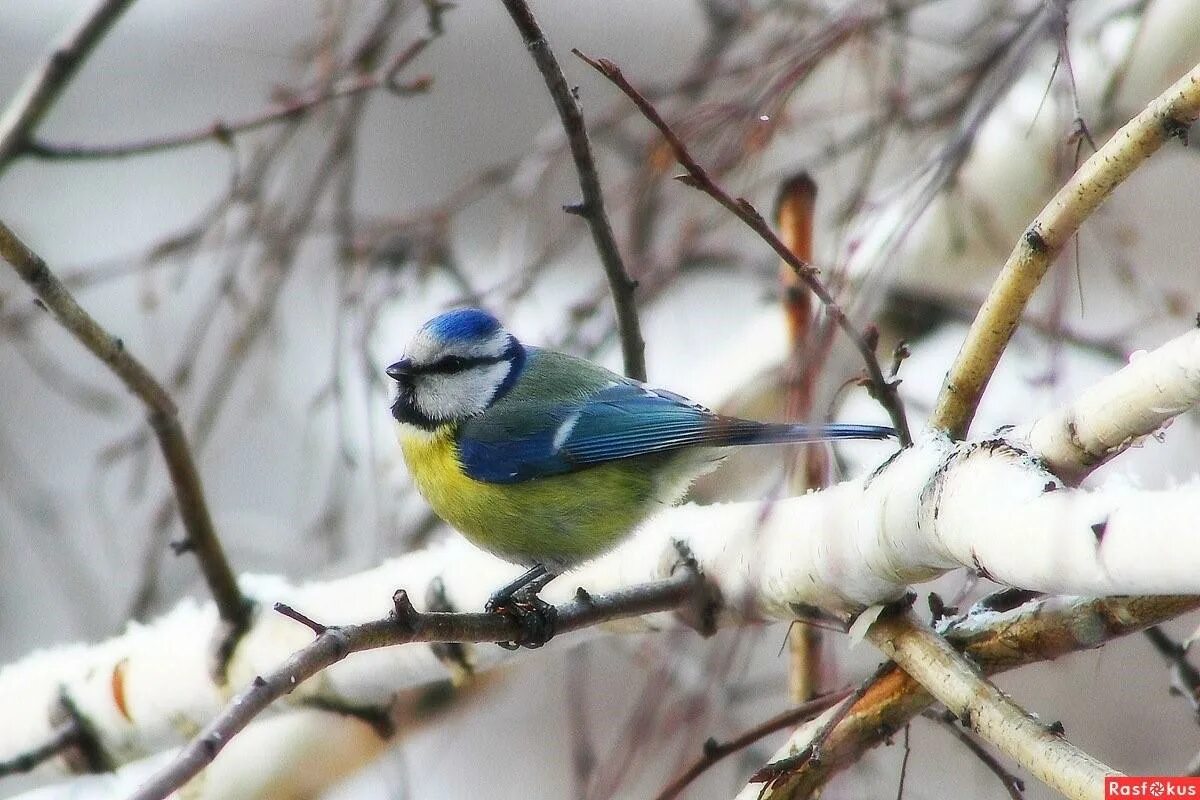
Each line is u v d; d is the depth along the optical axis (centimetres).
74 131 1750
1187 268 1379
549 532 930
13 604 1482
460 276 1142
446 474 943
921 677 649
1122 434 570
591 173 810
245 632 877
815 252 1070
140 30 1789
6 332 1173
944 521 603
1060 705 1162
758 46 1102
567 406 938
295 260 1212
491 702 1064
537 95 1780
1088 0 1132
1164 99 573
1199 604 631
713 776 1077
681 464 948
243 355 1119
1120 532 507
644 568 855
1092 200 605
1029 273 632
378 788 1144
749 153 1000
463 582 898
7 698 920
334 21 1142
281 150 1133
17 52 1800
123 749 909
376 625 621
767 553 742
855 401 1174
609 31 1695
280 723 928
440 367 958
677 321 1323
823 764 677
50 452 1558
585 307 1090
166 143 992
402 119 1811
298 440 1477
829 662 816
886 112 1030
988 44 1045
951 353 1203
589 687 1262
